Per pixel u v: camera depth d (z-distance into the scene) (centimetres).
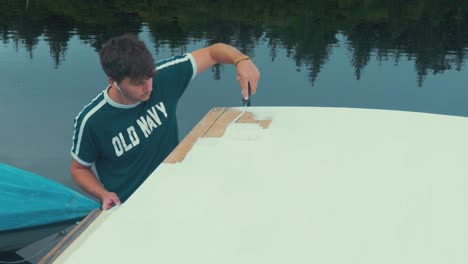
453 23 2750
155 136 210
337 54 1540
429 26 2644
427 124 191
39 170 498
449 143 173
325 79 1054
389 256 113
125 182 210
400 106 910
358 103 917
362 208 132
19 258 346
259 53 1433
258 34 2372
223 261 112
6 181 398
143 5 3172
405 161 159
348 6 3469
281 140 177
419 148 169
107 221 128
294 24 2770
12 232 376
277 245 117
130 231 124
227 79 919
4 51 1216
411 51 1781
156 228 125
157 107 208
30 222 379
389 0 3606
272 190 142
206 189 143
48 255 117
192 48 1859
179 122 707
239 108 211
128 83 177
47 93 827
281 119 198
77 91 845
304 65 1169
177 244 118
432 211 131
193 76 221
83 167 204
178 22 2672
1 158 530
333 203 134
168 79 212
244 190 142
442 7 3353
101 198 192
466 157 162
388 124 191
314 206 133
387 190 141
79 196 404
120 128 198
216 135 183
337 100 924
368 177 149
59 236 369
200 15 3009
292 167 156
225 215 130
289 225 125
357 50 1748
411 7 3344
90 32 2114
